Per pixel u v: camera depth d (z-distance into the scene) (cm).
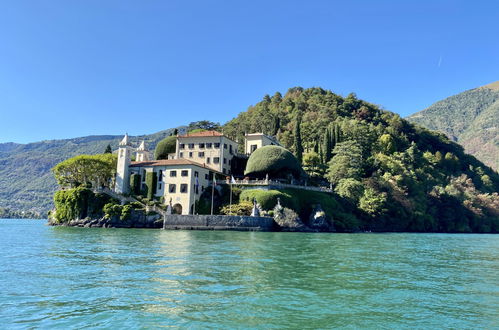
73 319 1276
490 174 17312
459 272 2444
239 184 8619
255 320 1287
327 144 12362
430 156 15025
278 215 7500
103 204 7956
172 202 8225
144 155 10262
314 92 19712
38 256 2770
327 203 8850
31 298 1533
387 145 14150
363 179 10550
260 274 2092
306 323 1273
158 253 2988
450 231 11556
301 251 3375
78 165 8762
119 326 1209
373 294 1703
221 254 2972
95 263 2425
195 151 9975
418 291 1795
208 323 1245
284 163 9231
